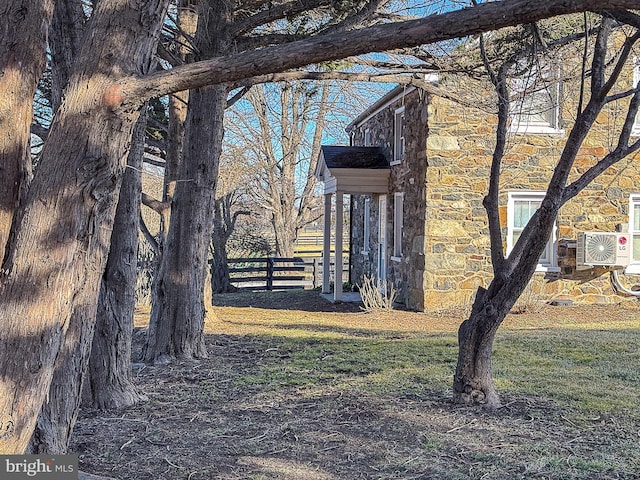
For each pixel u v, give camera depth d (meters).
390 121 14.19
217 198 18.16
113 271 5.30
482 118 11.59
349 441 4.31
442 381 5.86
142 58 2.34
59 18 4.18
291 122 22.75
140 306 13.02
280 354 7.39
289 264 20.97
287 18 6.80
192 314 7.15
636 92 4.45
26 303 2.13
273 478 3.69
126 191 5.33
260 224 24.23
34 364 2.15
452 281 11.66
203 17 6.43
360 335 8.98
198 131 7.07
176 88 2.24
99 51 2.25
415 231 12.13
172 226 7.15
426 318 11.04
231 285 18.59
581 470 3.73
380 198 15.05
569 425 4.57
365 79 6.85
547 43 5.51
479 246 11.70
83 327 3.39
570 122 11.60
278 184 23.25
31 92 2.33
